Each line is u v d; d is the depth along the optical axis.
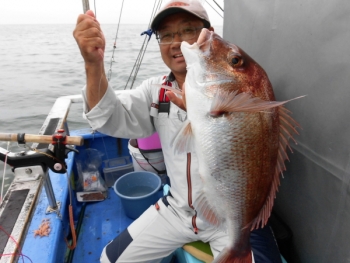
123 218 2.50
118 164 3.04
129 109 1.64
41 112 8.33
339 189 1.21
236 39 2.04
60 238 1.83
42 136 1.59
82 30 1.24
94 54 1.28
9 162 1.56
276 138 1.15
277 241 1.68
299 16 1.36
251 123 1.11
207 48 1.13
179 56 1.60
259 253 1.53
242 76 1.09
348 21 1.09
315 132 1.34
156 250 1.76
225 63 1.10
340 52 1.14
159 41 1.67
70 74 13.38
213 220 1.29
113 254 1.77
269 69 1.67
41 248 1.66
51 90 10.53
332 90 1.20
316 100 1.30
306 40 1.33
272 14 1.58
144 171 2.71
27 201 1.39
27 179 1.57
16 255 1.13
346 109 1.13
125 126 1.63
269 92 1.14
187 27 1.57
